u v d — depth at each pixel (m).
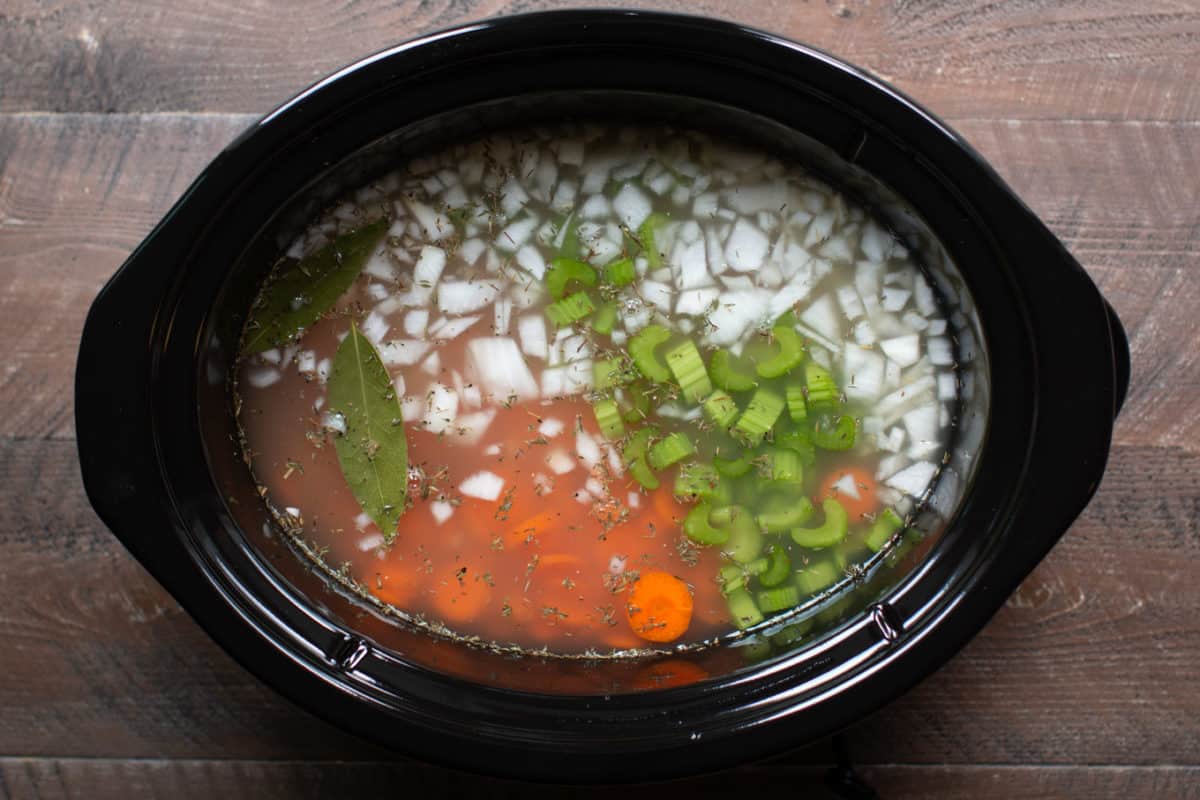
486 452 0.65
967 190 0.59
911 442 0.65
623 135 0.65
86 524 0.69
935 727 0.69
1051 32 0.70
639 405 0.65
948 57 0.70
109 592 0.69
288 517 0.65
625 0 0.70
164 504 0.60
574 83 0.62
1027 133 0.70
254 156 0.59
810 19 0.70
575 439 0.65
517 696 0.62
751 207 0.65
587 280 0.65
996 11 0.70
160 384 0.60
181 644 0.69
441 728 0.60
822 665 0.62
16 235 0.69
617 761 0.59
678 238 0.65
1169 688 0.69
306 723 0.69
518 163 0.65
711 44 0.59
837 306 0.65
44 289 0.69
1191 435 0.69
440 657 0.64
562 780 0.59
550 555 0.65
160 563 0.60
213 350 0.63
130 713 0.69
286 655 0.60
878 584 0.64
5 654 0.69
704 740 0.59
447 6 0.70
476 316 0.65
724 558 0.65
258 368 0.65
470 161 0.65
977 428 0.63
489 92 0.62
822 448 0.65
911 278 0.65
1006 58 0.70
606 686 0.64
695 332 0.65
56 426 0.69
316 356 0.65
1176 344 0.69
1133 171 0.70
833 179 0.64
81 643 0.69
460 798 0.69
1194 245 0.69
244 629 0.60
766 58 0.60
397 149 0.63
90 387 0.59
